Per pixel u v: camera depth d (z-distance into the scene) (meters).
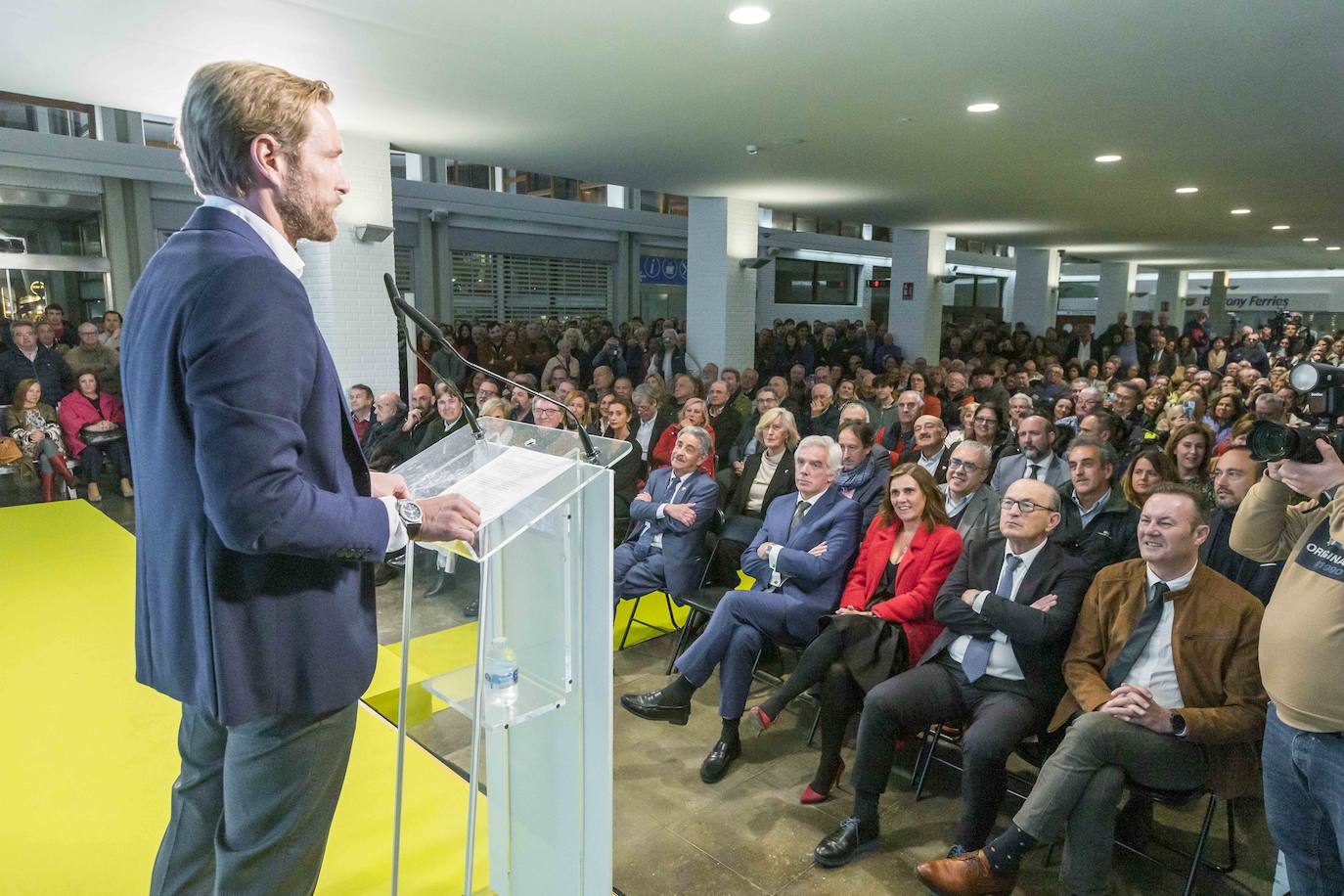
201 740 1.16
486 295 11.59
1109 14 3.45
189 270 0.93
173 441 0.95
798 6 3.38
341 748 1.12
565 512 1.25
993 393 7.15
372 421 5.76
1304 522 1.65
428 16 3.54
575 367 8.34
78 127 7.60
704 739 2.79
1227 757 1.92
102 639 3.28
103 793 2.24
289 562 1.00
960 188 8.04
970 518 3.13
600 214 12.42
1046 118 5.26
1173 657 2.00
